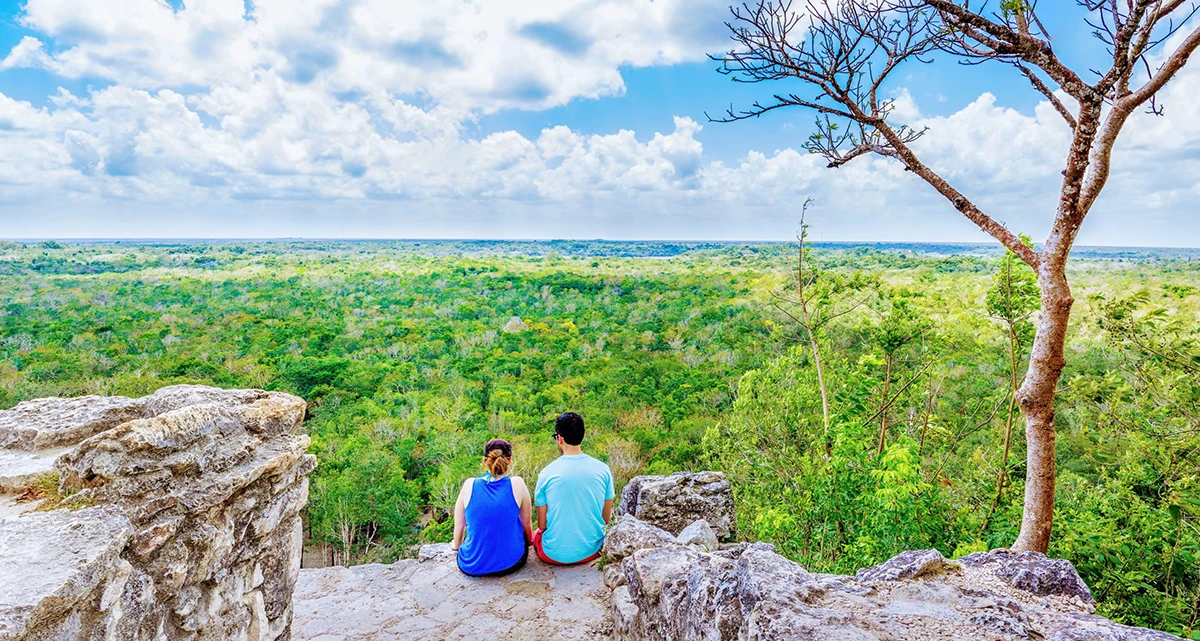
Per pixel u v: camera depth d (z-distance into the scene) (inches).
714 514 198.5
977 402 346.0
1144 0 147.7
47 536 69.1
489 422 1551.4
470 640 122.8
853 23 204.5
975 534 266.4
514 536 149.2
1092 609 86.0
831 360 388.8
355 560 1056.2
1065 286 178.4
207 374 2021.4
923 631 72.7
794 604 77.7
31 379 1911.9
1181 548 212.4
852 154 226.4
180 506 84.4
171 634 85.4
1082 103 163.9
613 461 1240.8
